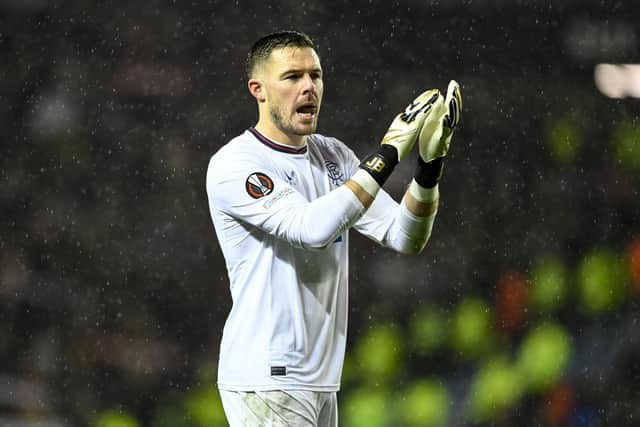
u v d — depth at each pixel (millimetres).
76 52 27594
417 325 25844
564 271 27203
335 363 10672
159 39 27766
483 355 25766
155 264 26344
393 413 24688
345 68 28172
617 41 29453
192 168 27125
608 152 28625
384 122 28078
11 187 26734
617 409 25469
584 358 26016
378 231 10820
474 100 28484
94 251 26406
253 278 10453
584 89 29109
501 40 28891
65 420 24750
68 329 25609
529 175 28109
